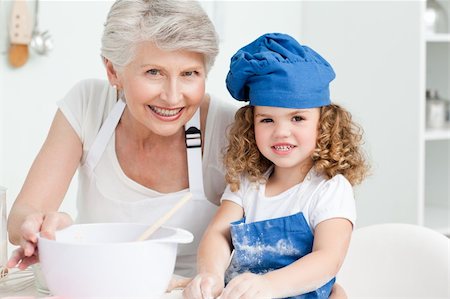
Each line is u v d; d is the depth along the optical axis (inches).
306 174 61.2
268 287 49.6
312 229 58.4
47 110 114.9
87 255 44.3
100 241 51.9
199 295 49.8
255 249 58.6
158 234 50.9
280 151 59.4
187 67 58.0
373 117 124.0
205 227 68.8
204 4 125.6
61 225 50.9
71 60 116.3
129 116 67.4
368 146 124.8
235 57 61.1
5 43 110.1
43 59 113.6
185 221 68.3
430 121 127.4
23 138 113.1
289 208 59.6
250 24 132.0
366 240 66.7
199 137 68.0
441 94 134.6
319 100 59.4
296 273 52.4
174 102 58.1
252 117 63.4
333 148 60.2
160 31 55.9
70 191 120.3
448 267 62.0
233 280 49.4
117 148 68.8
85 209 71.2
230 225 59.6
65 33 115.3
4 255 59.2
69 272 44.8
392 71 120.3
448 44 132.5
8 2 110.2
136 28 57.1
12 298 48.3
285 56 59.0
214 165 68.6
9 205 112.5
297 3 137.6
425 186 138.2
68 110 69.3
